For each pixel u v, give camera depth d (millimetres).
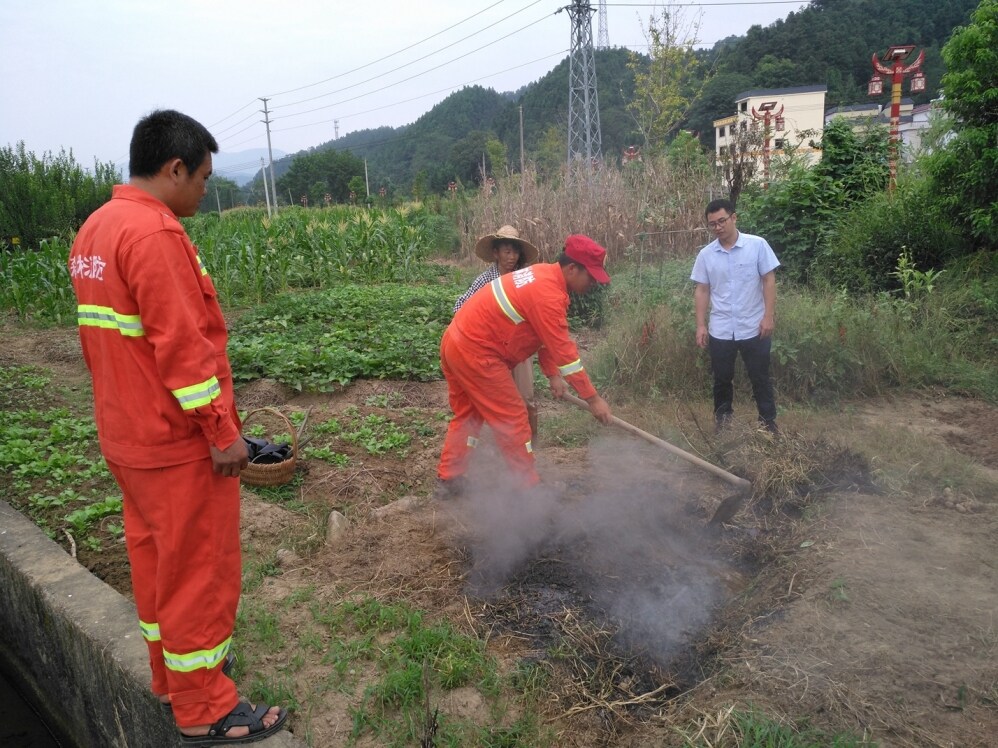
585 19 30906
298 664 3021
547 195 13633
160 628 2438
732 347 5465
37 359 8820
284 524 4230
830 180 9367
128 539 2506
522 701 2807
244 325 9719
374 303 10484
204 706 2523
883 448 5109
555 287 4105
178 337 2178
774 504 4387
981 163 7727
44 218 19969
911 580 3346
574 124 31812
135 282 2154
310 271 14344
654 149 14430
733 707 2602
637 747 2557
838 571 3461
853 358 6477
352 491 4762
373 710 2768
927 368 6773
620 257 12133
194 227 18422
